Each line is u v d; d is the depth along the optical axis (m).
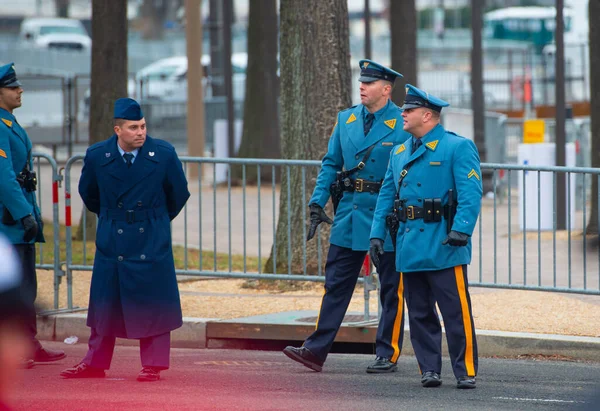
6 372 14.05
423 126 17.38
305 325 21.16
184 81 81.31
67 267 23.12
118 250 17.42
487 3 150.62
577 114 69.06
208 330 21.83
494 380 17.94
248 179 51.53
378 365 18.70
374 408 15.53
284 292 25.44
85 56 96.44
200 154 55.62
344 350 21.84
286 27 26.36
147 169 17.45
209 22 71.06
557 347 20.08
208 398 16.14
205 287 26.20
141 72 86.50
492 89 80.12
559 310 22.62
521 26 113.75
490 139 50.91
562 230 34.53
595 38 32.94
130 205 17.48
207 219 40.69
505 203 43.41
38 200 25.02
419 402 16.02
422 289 17.50
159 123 67.69
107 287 17.56
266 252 32.91
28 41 112.88
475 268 28.12
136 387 17.05
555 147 34.97
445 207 17.22
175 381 17.67
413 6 48.19
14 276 13.95
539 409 15.52
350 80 26.45
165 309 17.56
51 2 165.38
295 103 26.14
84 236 23.84
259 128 51.62
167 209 18.12
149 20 156.38
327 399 16.20
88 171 17.61
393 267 18.44
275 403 15.81
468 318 17.20
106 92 34.09
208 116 67.56
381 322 18.83
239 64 87.00
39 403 15.59
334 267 18.73
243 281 27.02
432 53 103.69
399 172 17.58
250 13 52.25
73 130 64.69
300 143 26.00
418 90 17.31
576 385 17.47
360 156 18.50
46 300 23.72
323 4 26.05
